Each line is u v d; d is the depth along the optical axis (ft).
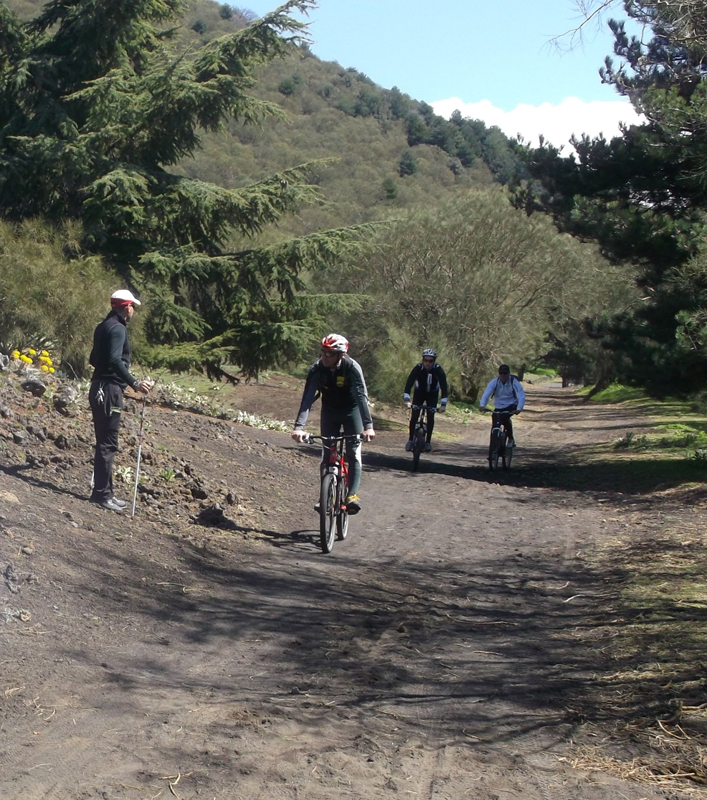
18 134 65.46
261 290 67.15
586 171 50.67
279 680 14.89
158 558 20.51
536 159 52.11
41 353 41.04
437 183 391.24
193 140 68.90
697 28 29.43
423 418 47.98
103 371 22.72
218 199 63.93
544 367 380.99
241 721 12.78
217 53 64.64
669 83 45.96
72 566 18.11
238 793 10.62
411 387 47.37
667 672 15.87
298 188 66.90
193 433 39.55
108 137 63.26
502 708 14.25
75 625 15.69
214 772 11.10
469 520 32.32
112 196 59.82
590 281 117.60
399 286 113.19
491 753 12.48
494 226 115.85
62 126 62.95
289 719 13.08
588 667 16.40
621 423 116.67
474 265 115.14
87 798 10.16
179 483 28.27
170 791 10.52
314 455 44.65
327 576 22.27
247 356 68.69
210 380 67.62
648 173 49.06
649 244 48.26
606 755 12.50
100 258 55.57
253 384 97.76
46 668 13.71
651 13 29.22
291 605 19.43
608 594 21.83
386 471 45.88
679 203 51.06
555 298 121.60
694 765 12.18
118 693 13.32
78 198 65.51
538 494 40.96
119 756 11.30
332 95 477.77
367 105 475.72
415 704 14.29
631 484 46.19
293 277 66.39
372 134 430.20
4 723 11.82
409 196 315.17
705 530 29.45
